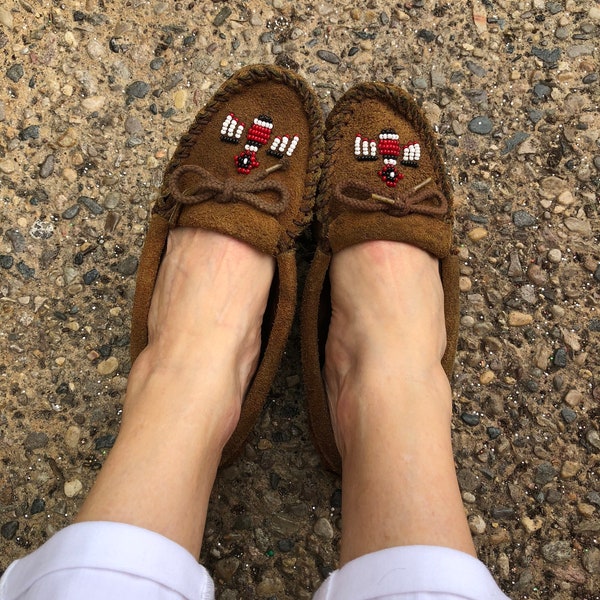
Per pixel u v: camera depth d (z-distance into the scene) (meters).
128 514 0.29
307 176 0.41
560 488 0.43
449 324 0.42
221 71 0.46
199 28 0.47
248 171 0.40
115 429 0.42
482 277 0.45
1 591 0.30
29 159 0.44
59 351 0.43
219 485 0.42
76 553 0.28
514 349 0.44
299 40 0.47
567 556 0.42
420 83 0.47
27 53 0.45
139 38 0.46
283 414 0.43
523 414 0.44
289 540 0.41
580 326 0.45
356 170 0.41
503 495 0.43
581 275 0.45
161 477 0.31
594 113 0.47
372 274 0.39
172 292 0.38
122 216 0.44
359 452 0.34
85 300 0.43
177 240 0.40
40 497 0.41
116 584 0.27
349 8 0.47
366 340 0.37
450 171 0.46
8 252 0.43
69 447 0.42
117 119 0.45
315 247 0.44
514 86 0.47
